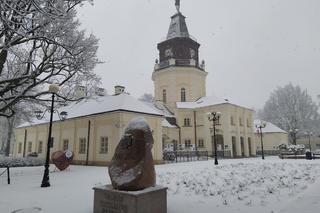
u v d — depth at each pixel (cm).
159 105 4262
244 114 4197
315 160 2528
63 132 2922
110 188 596
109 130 2380
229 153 3656
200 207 683
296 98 5794
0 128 4634
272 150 4875
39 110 1839
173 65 4322
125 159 606
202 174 1371
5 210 684
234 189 922
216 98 4103
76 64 1443
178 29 4541
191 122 4159
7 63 1545
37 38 1134
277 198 771
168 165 2208
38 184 1169
